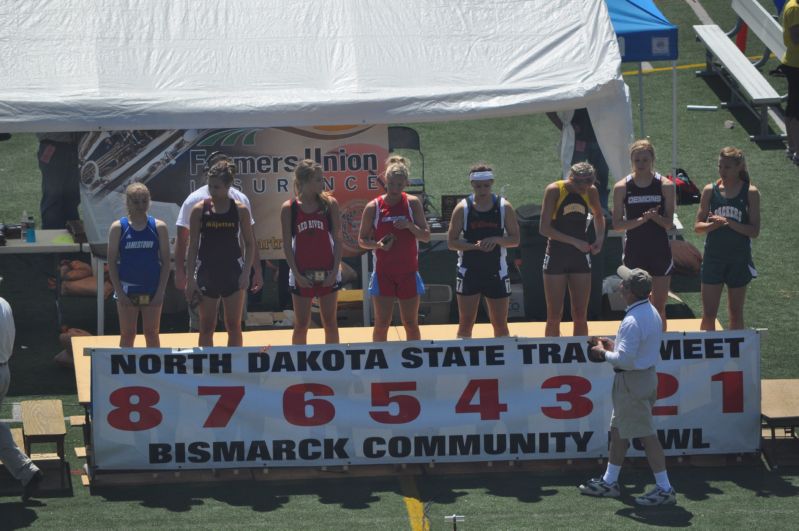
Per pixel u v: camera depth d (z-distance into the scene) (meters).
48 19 30.11
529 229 29.25
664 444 23.27
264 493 21.89
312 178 23.41
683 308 30.53
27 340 29.16
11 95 28.09
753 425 23.28
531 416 23.03
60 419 22.48
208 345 24.22
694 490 21.92
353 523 20.44
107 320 30.30
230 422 22.66
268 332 26.38
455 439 23.00
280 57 29.78
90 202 29.06
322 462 22.86
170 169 29.25
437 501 21.45
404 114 28.55
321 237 23.75
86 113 28.06
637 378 20.92
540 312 29.81
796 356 27.73
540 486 22.16
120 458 22.48
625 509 21.00
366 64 29.64
